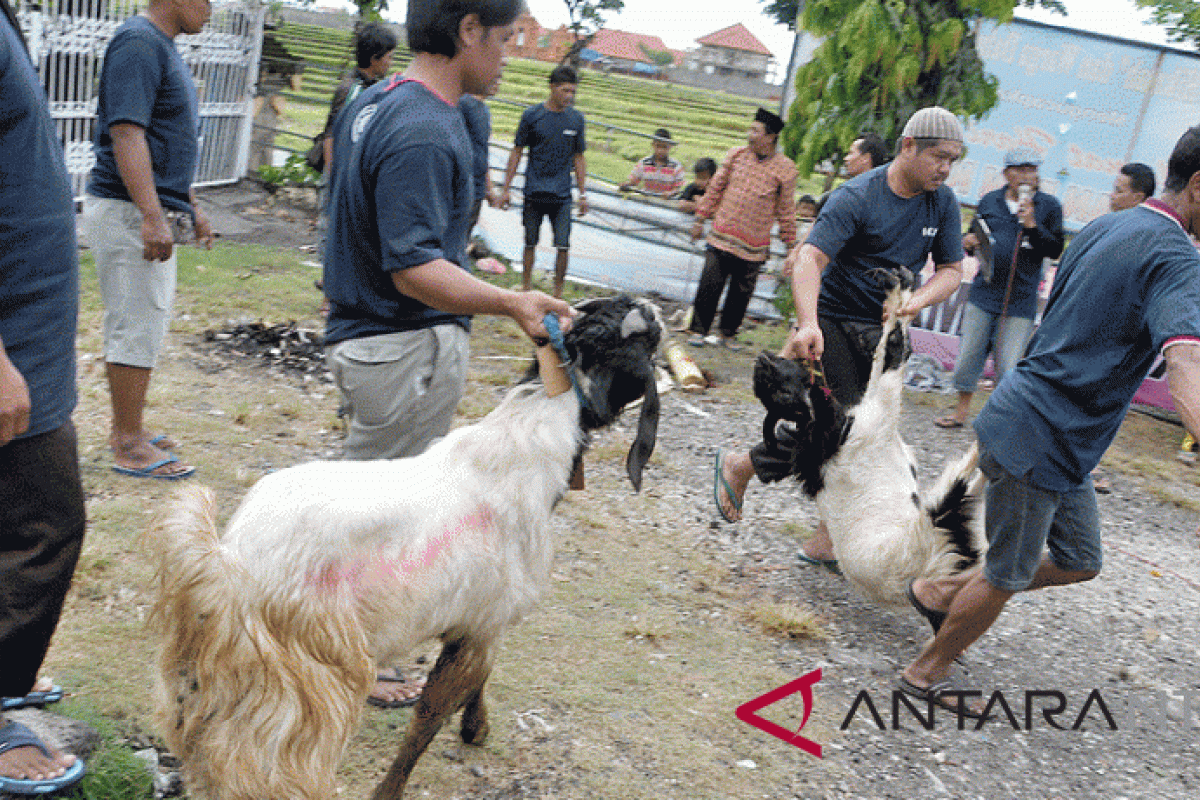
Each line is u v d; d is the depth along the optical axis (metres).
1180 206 3.43
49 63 8.76
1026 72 15.27
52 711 3.08
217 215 10.79
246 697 2.38
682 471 6.19
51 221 2.46
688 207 10.91
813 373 4.63
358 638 2.47
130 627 3.60
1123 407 3.63
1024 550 3.78
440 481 2.64
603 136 28.48
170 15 4.41
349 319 3.11
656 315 2.78
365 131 2.88
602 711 3.64
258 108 12.46
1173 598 5.51
